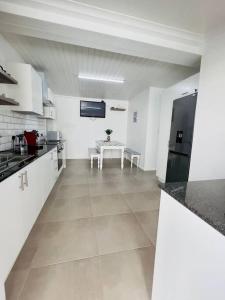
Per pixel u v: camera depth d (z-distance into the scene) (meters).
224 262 0.59
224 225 0.61
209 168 1.98
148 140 4.79
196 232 0.73
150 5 1.56
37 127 3.74
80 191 3.13
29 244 1.70
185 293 0.80
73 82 4.16
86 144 6.28
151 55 2.28
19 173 1.45
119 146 4.94
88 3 1.56
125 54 2.48
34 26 1.73
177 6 1.57
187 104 2.73
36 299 1.17
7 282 1.29
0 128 2.14
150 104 4.63
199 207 0.76
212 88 1.95
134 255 1.60
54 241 1.76
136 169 4.99
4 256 1.16
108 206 2.58
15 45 2.36
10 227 1.27
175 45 2.07
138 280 1.34
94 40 1.96
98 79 3.87
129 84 4.29
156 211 2.46
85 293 1.22
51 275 1.35
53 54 2.63
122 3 1.55
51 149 2.85
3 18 1.62
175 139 3.07
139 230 2.00
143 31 1.92
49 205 2.55
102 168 4.94
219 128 1.85
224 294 0.60
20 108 2.34
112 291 1.24
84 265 1.46
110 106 6.31
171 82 4.02
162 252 0.99
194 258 0.74
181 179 2.87
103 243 1.75
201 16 1.69
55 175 3.34
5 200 1.19
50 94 4.11
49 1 1.54
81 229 1.98
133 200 2.82
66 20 1.69
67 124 6.02
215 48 1.91
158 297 1.04
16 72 2.28
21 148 2.39
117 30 1.85
